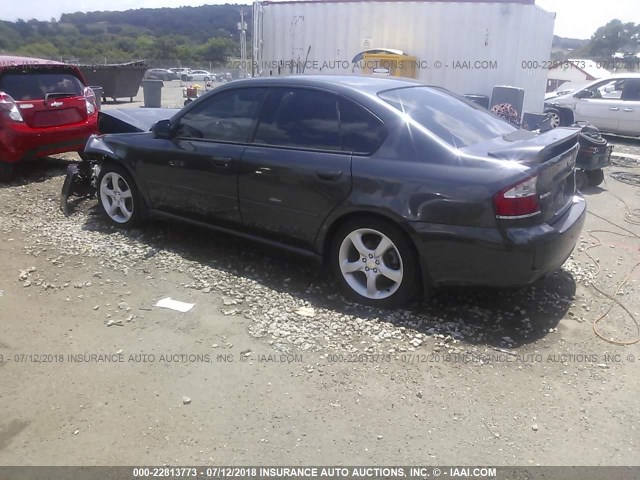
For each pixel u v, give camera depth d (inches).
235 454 99.6
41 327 141.6
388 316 147.0
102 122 253.6
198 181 178.9
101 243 197.8
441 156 137.6
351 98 151.6
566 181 154.8
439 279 139.4
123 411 110.7
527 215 130.0
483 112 172.9
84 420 108.3
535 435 105.1
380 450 100.6
